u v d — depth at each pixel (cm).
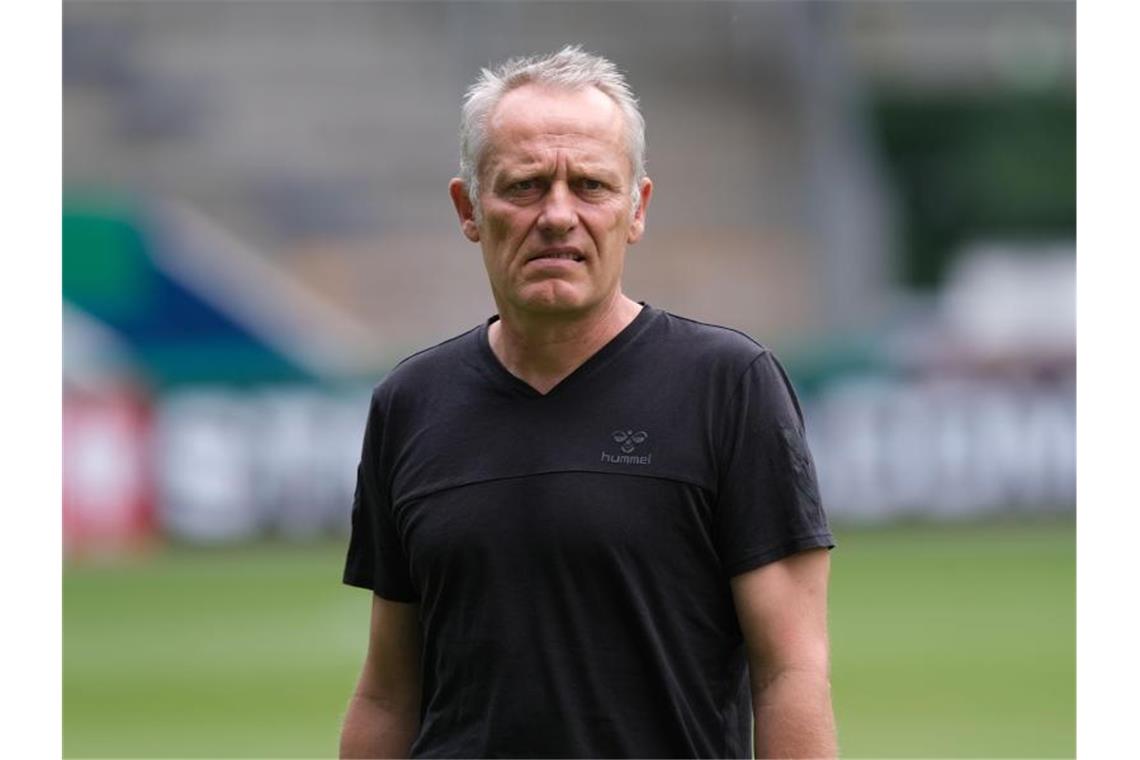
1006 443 5206
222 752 2575
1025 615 3812
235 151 7025
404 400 1112
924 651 3403
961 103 8356
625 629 1030
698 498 1035
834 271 7019
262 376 4881
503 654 1034
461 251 6856
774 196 7162
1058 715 2786
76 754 2562
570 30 7462
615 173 1043
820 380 5166
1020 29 8262
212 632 3669
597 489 1034
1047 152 8362
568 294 1032
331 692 3041
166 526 4816
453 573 1055
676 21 7512
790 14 7481
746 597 1035
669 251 7019
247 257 5703
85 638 3612
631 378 1062
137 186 6900
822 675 1028
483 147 1053
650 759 1023
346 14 7362
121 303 5325
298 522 4881
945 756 2488
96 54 7075
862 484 5156
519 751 1027
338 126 7131
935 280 8269
